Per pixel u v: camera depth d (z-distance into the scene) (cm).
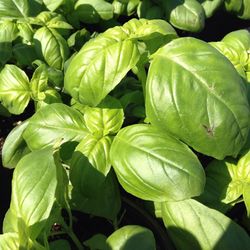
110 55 24
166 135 23
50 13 35
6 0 35
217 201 25
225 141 23
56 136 27
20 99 30
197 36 44
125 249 21
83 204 26
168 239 26
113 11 38
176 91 22
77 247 27
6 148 30
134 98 29
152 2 40
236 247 23
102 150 25
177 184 22
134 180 23
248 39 33
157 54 24
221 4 42
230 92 22
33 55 34
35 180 21
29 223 21
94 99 25
